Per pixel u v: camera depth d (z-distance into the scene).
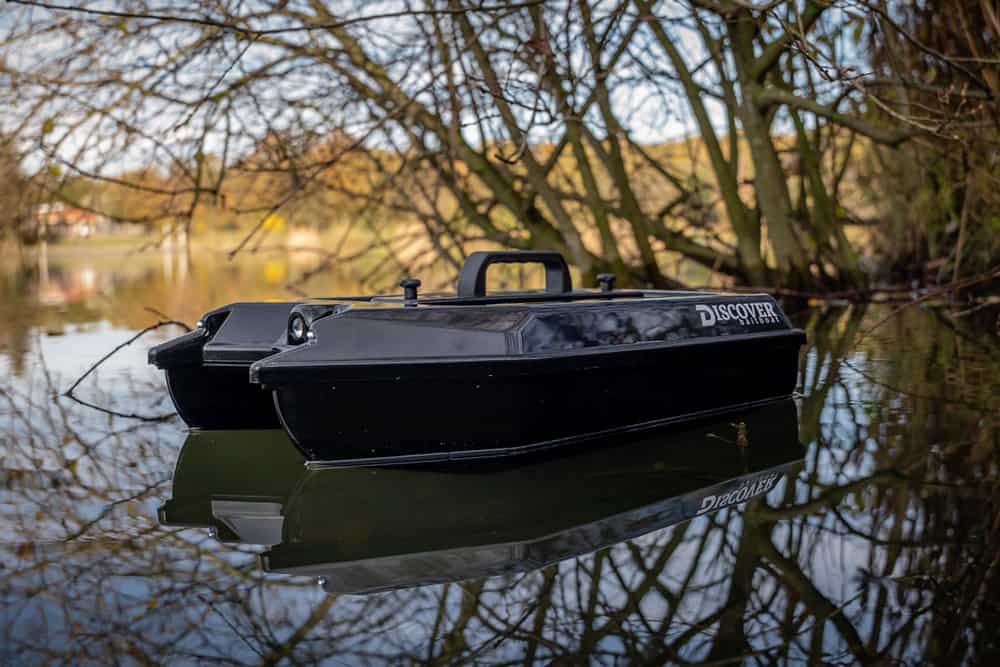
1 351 6.08
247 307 3.64
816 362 5.33
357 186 8.84
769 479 2.80
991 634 1.67
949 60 4.62
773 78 8.93
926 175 9.23
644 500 2.59
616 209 8.72
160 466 3.12
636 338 3.43
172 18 3.63
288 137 7.00
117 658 1.62
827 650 1.62
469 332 3.04
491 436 3.05
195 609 1.84
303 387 2.88
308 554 2.18
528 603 1.86
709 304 3.84
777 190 8.48
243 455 3.30
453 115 5.34
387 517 2.46
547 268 3.82
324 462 3.03
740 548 2.17
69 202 6.08
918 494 2.61
